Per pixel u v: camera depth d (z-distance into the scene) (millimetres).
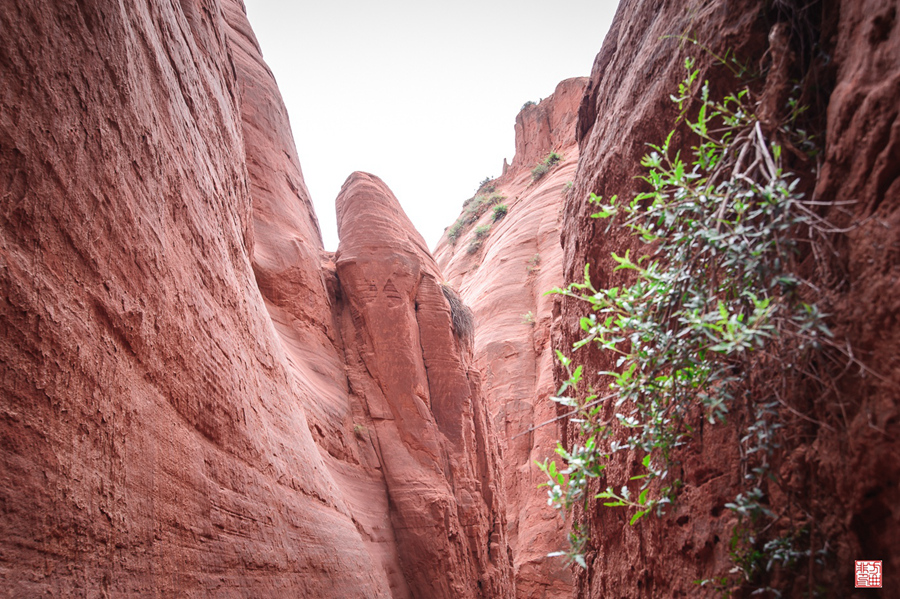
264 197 15625
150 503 4582
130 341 4609
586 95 7391
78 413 3854
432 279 18266
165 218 5520
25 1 3723
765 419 2629
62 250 3893
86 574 3674
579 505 5844
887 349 2221
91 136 4266
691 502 3531
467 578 15133
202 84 7938
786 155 2941
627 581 4574
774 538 2740
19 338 3434
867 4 2570
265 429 7820
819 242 2615
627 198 5094
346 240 17953
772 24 3500
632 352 3098
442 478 15555
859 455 2279
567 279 7000
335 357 15805
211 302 6613
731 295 2969
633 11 6219
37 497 3381
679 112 4309
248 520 6492
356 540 10773
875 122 2395
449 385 17188
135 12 5316
